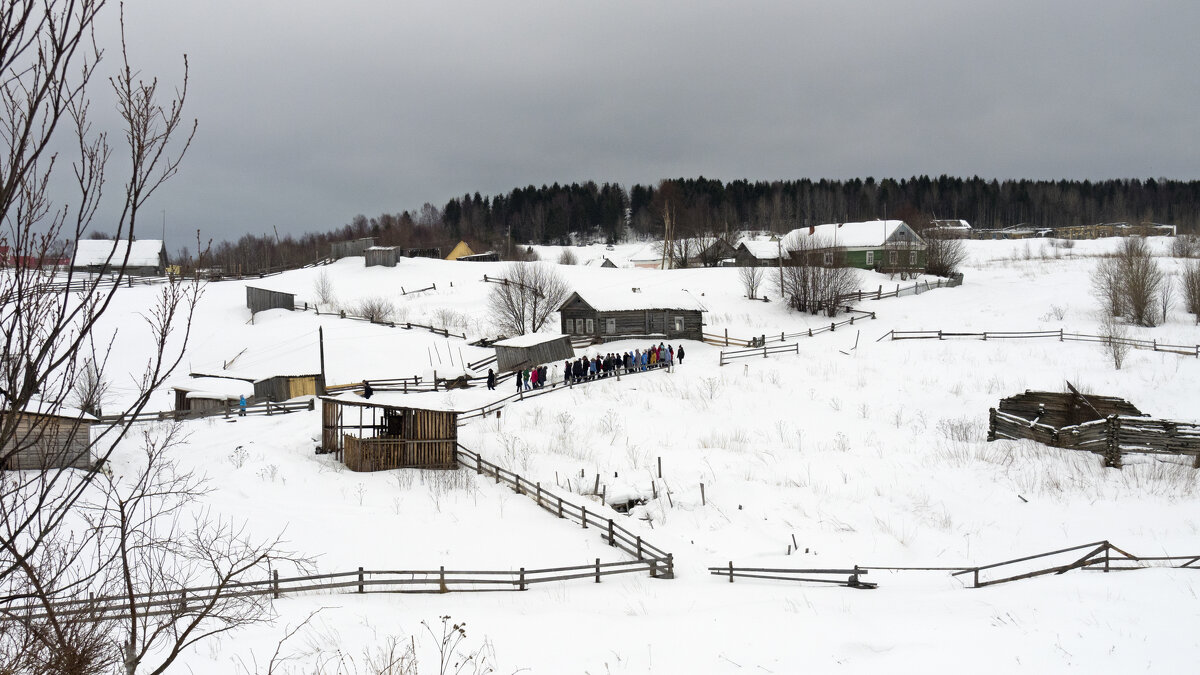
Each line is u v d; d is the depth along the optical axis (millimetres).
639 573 23484
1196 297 57219
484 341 60688
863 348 54250
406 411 32469
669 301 60781
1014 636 14414
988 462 30812
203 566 20531
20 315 4914
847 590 20281
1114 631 13969
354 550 23438
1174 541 22281
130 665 6176
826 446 34938
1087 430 30688
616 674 14875
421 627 17688
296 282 89250
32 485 21312
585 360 48375
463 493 29062
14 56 4793
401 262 98188
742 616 17859
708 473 31734
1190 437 28578
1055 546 23469
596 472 32094
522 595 20828
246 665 14984
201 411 43719
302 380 48250
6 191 4750
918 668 13555
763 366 50688
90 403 6293
